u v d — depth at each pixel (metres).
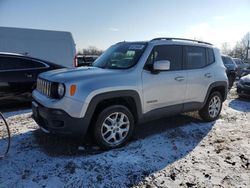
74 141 4.23
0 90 6.20
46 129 3.86
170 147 4.19
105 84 3.74
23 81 6.50
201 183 3.16
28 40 10.59
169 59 4.67
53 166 3.43
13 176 3.19
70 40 11.59
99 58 5.10
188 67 5.00
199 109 5.43
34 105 4.09
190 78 4.95
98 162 3.55
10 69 6.38
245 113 6.88
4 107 6.55
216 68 5.62
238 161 3.77
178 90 4.75
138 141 4.36
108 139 3.95
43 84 4.10
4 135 4.52
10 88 6.34
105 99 3.78
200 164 3.65
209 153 4.02
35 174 3.24
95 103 3.65
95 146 4.05
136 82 4.07
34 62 6.79
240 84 9.23
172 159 3.78
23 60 6.61
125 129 4.12
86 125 3.64
